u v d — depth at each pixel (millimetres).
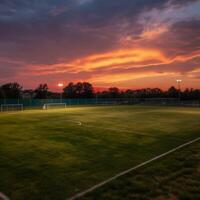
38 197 4031
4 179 4906
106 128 12578
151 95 76125
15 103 40562
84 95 78688
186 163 5832
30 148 7762
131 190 4180
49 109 34000
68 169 5531
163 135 10398
